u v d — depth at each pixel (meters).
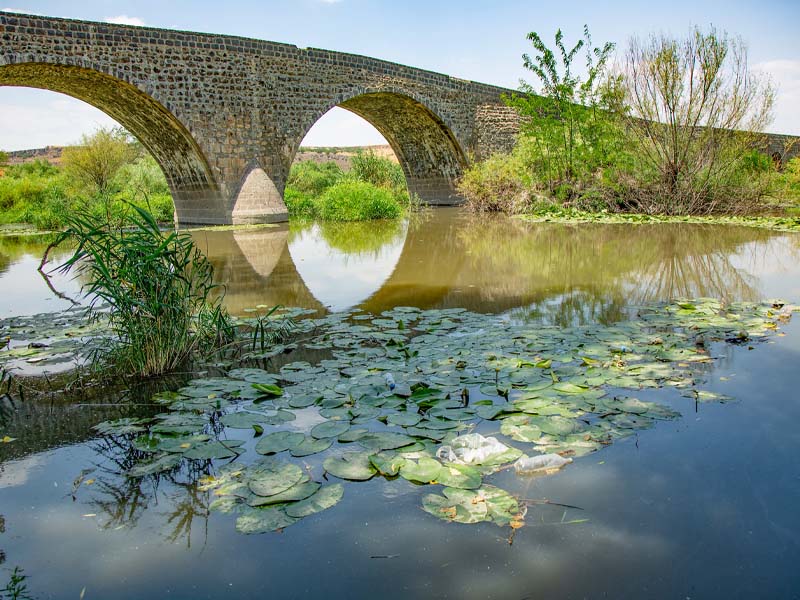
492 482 2.49
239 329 5.31
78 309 6.74
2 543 2.24
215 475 2.71
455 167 25.03
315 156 50.59
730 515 2.22
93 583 1.98
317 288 7.30
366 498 2.43
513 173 18.73
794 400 3.28
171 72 15.91
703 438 2.85
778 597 1.79
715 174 14.38
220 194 17.59
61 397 3.88
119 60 14.89
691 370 3.79
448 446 2.77
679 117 13.90
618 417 3.07
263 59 17.75
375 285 7.39
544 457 2.62
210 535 2.24
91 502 2.54
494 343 4.47
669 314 5.22
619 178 15.39
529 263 8.57
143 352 4.28
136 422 3.38
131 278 4.34
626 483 2.46
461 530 2.18
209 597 1.89
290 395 3.60
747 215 14.44
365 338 4.82
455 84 23.31
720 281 6.79
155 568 2.05
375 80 20.42
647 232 11.59
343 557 2.06
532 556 2.01
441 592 1.85
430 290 6.91
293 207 22.11
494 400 3.38
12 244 15.39
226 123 17.22
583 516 2.24
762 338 4.44
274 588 1.92
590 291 6.50
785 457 2.65
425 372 3.88
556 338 4.56
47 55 13.64
